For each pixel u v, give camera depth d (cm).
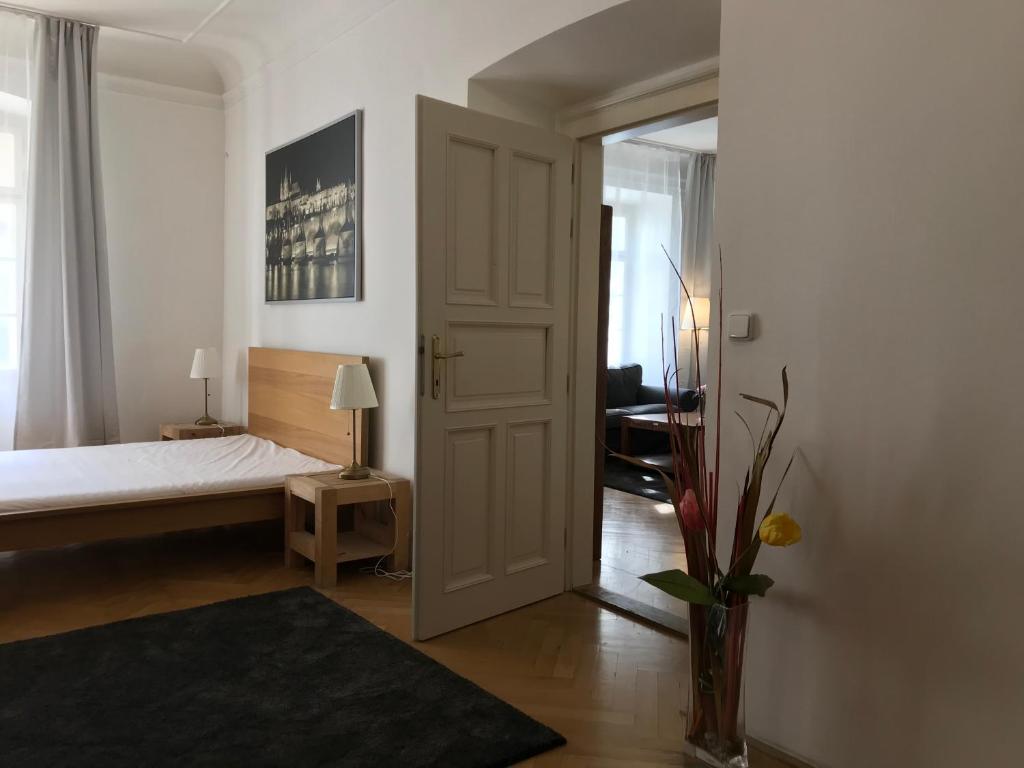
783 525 182
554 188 328
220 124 570
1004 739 179
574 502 353
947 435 186
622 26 272
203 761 208
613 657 281
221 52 523
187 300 566
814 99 211
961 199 183
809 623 214
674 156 757
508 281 312
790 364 217
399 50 373
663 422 604
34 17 473
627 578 369
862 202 201
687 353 754
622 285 749
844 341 205
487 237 304
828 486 209
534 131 318
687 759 215
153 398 557
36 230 479
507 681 261
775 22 219
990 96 178
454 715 234
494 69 316
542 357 330
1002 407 177
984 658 181
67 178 484
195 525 358
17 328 498
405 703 241
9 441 504
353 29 409
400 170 376
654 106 318
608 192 728
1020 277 174
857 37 201
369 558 386
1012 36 174
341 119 416
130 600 328
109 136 530
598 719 237
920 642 192
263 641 287
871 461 200
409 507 369
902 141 193
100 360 509
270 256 503
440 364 290
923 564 191
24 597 329
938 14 186
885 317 197
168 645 282
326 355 426
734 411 232
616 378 709
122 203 538
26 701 239
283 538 426
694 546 206
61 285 492
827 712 211
